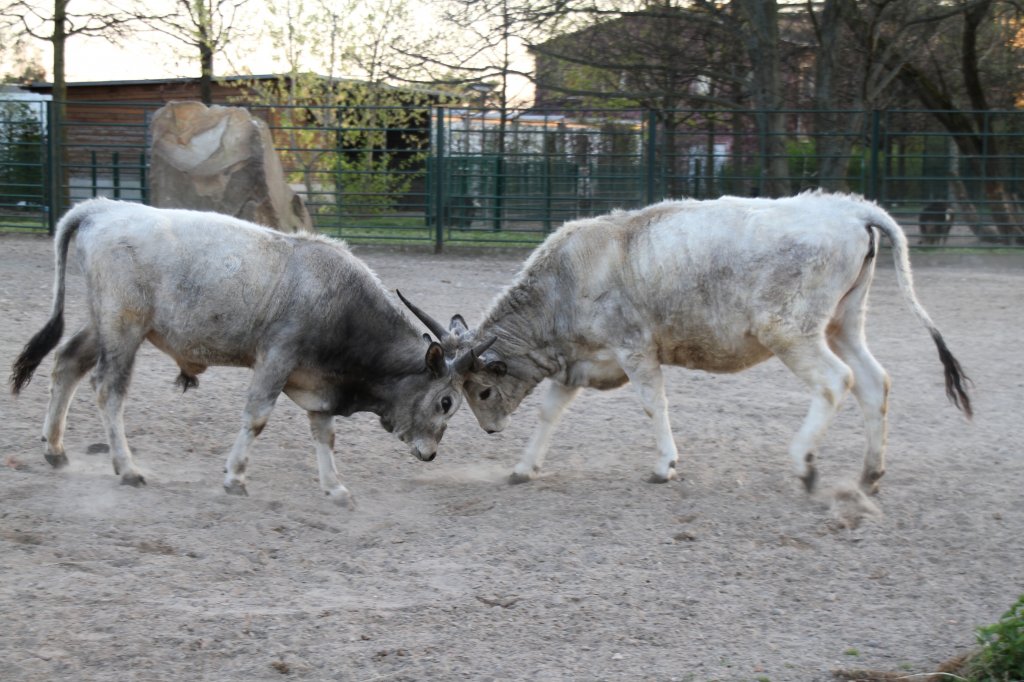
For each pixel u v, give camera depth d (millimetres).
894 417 9266
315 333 6934
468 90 28219
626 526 6473
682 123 26281
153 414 8750
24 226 22656
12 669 4430
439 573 5715
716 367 7441
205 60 26281
